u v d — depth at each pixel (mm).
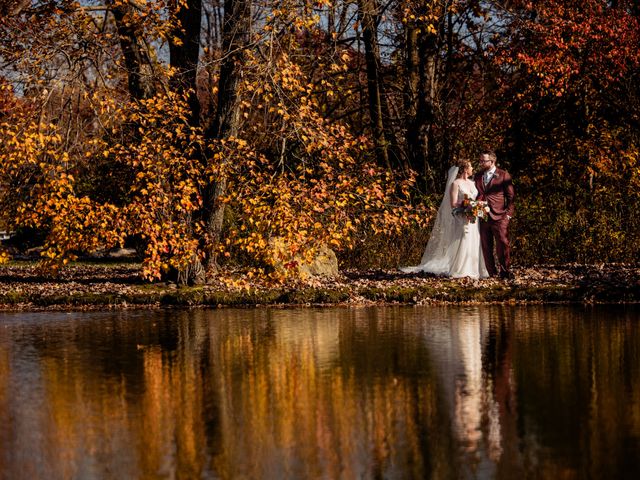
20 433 6434
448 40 26297
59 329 12023
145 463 5652
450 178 17297
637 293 14789
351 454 5785
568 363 8914
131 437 6281
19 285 17141
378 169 15852
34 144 13727
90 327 12211
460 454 5750
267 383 8133
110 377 8508
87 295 15203
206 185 16312
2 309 14688
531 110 25391
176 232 14781
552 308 13859
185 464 5621
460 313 13383
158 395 7668
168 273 17344
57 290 16203
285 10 14586
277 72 14766
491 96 26781
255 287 16234
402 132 26391
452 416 6773
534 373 8422
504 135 26016
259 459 5707
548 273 17672
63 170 14125
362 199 15445
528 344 10172
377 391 7707
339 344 10414
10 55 15055
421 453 5789
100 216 14273
